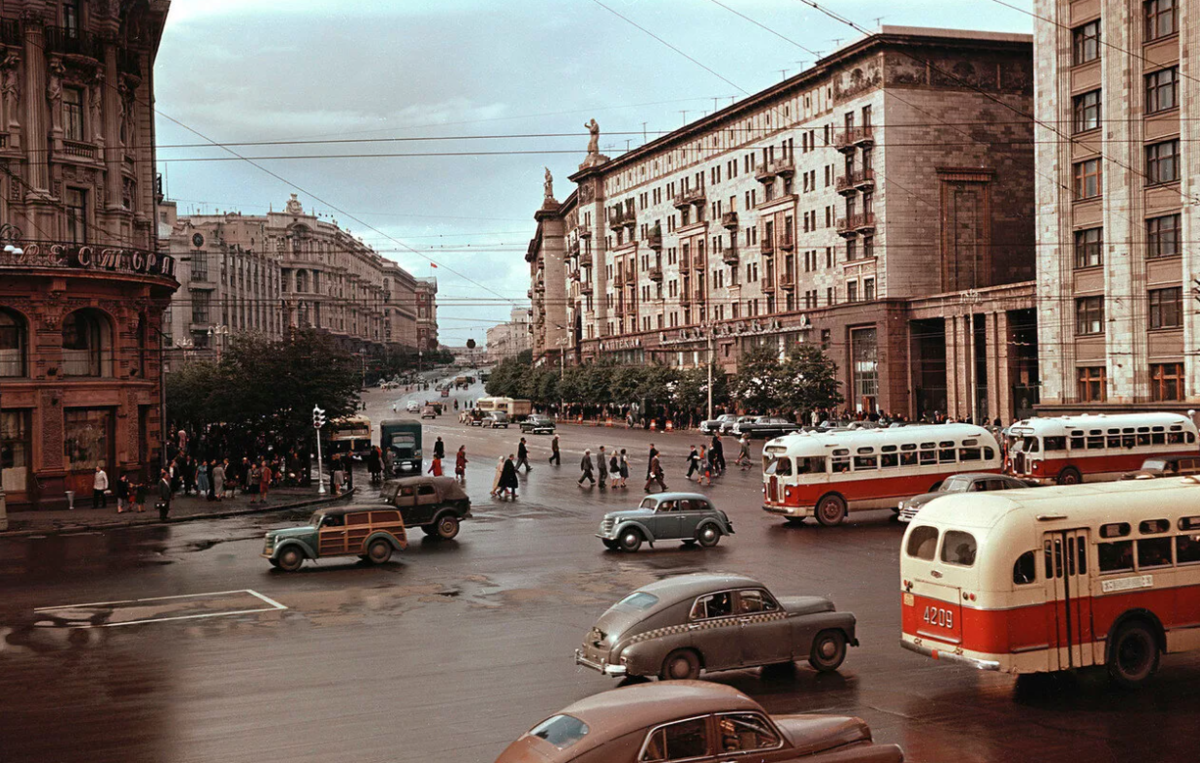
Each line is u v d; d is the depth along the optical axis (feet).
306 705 46.88
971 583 46.80
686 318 345.31
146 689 49.98
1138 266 168.35
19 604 72.74
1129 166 168.66
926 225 242.78
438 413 397.60
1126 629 47.98
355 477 187.32
